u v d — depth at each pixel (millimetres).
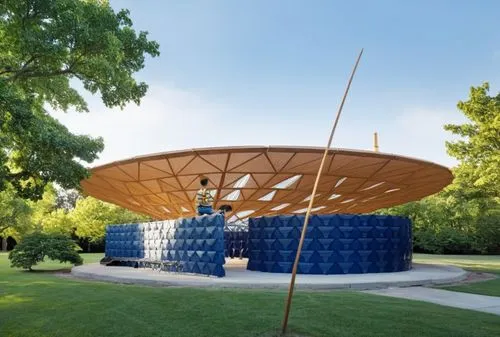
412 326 8320
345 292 13695
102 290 13695
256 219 21312
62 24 13852
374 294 13242
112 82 16156
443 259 44312
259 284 14578
